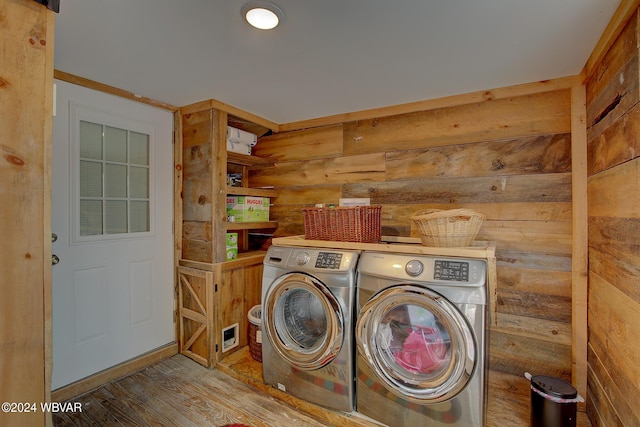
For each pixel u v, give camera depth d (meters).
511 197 2.13
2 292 0.91
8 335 0.92
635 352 1.24
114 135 2.27
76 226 2.08
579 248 1.89
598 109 1.66
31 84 0.96
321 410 1.87
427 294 1.55
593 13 1.33
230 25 1.44
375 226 2.11
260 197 2.91
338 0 1.25
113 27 1.46
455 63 1.79
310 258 1.93
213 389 2.15
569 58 1.72
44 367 0.98
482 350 1.48
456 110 2.30
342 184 2.75
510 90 2.11
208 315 2.44
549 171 2.03
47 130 0.99
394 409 1.68
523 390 2.04
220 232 2.50
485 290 1.50
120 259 2.31
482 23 1.41
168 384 2.21
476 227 1.72
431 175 2.38
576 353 1.90
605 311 1.57
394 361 1.70
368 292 1.72
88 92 2.11
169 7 1.31
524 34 1.49
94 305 2.17
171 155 2.64
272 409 1.95
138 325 2.43
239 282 2.67
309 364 1.88
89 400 2.02
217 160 2.47
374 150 2.61
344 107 2.56
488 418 1.79
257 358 2.46
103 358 2.21
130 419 1.85
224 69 1.89
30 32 0.96
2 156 0.90
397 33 1.49
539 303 2.06
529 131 2.08
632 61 1.24
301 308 2.10
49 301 0.99
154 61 1.80
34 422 0.96
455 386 1.51
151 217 2.50
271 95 2.31
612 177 1.47
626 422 1.32
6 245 0.91
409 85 2.11
